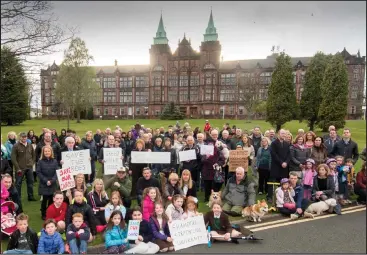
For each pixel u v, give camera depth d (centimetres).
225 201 976
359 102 8419
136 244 708
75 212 755
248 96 7050
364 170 1087
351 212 980
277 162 1043
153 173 1112
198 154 1114
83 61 5638
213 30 9706
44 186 884
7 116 4725
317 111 4547
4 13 1153
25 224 659
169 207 792
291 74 4525
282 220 898
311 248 706
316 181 1005
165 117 7856
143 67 10600
